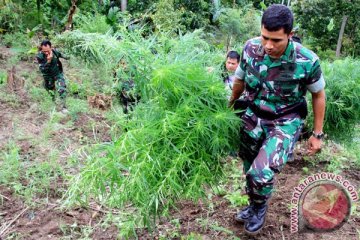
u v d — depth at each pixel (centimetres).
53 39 898
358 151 472
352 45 1133
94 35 284
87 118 585
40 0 1125
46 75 610
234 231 317
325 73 418
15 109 593
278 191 381
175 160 245
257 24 984
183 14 988
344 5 1097
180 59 270
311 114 415
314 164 443
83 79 730
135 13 995
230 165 418
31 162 428
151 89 265
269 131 278
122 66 291
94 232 319
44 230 324
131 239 305
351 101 408
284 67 260
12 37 933
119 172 243
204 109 258
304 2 1120
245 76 283
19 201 359
